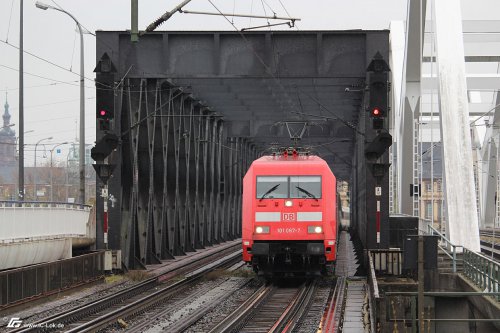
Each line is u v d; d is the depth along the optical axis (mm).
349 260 71625
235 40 55344
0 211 42156
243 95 79812
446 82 65812
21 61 67438
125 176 55938
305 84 70750
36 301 38031
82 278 45125
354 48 54938
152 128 61125
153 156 63812
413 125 88938
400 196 90812
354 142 89938
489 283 40781
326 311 36969
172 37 55375
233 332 30406
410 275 51719
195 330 30922
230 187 105438
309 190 47688
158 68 55062
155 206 65438
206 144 86625
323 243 47438
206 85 73438
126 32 54938
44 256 47969
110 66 48875
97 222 54406
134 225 56625
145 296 42438
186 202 76812
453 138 64125
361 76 54812
